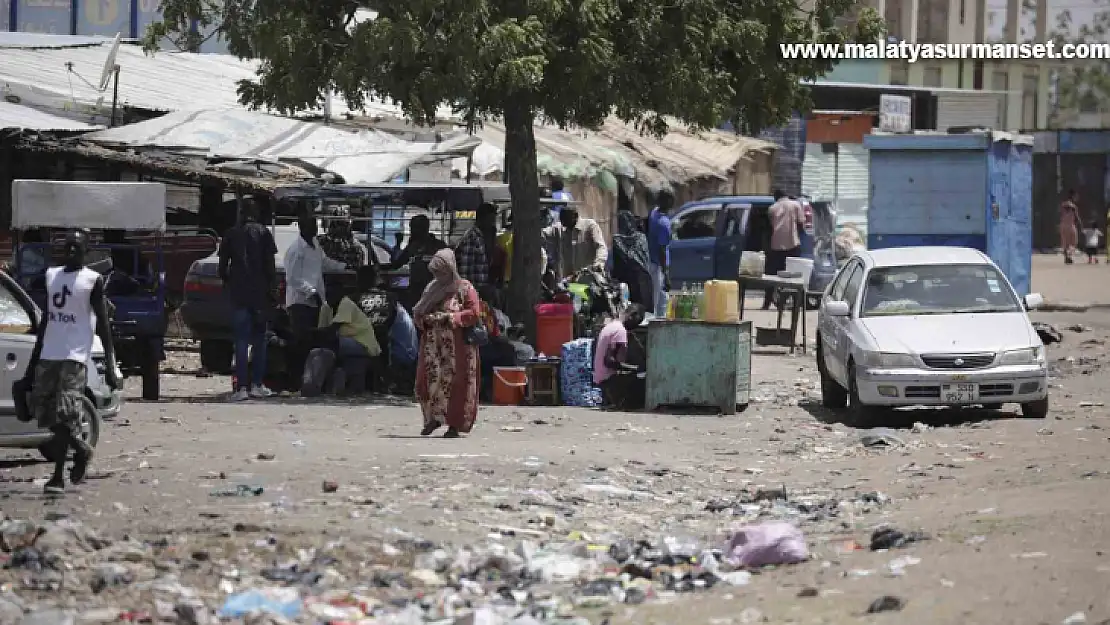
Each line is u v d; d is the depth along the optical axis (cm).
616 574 1530
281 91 3256
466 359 2548
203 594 1391
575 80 3234
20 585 1391
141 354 3044
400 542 1614
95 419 2203
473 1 2994
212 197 4269
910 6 10850
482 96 3412
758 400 3195
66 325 1928
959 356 2719
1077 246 10412
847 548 1612
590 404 3091
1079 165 11225
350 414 2859
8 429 2092
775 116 3719
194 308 3538
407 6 3025
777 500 1992
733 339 2956
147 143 3903
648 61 3347
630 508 1936
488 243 3406
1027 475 2059
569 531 1755
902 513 1841
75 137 3912
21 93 4438
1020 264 5294
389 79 3123
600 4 3184
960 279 2952
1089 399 3119
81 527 1569
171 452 2281
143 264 3600
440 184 3500
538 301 3434
